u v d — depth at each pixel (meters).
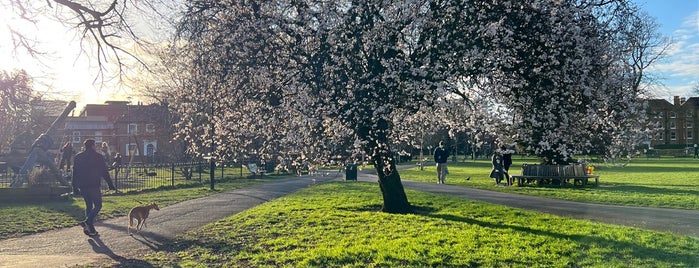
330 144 9.72
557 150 9.45
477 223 10.92
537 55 8.95
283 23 9.64
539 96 9.18
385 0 9.30
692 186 21.17
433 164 52.38
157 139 39.81
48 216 13.66
